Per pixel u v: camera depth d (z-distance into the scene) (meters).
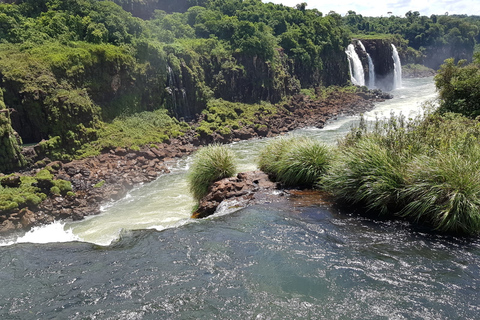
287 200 10.56
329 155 12.09
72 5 37.59
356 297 5.72
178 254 7.72
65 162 24.50
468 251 6.88
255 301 5.83
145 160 25.25
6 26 31.38
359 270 6.46
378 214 8.95
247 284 6.33
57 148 24.84
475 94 19.02
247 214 9.66
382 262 6.68
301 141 13.28
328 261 6.86
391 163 9.22
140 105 34.16
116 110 31.88
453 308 5.28
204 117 37.12
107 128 29.55
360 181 9.47
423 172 8.33
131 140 28.59
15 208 15.99
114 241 9.20
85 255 8.46
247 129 35.38
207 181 13.49
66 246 9.44
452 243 7.23
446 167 8.09
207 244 8.03
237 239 8.16
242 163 24.14
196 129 33.06
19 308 6.36
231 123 36.09
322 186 11.08
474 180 7.73
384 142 10.23
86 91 29.75
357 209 9.39
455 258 6.65
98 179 21.50
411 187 8.40
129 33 38.50
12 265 8.27
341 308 5.48
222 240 8.19
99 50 31.34
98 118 29.81
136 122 32.06
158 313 5.73
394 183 8.78
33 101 25.42
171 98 36.62
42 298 6.64
